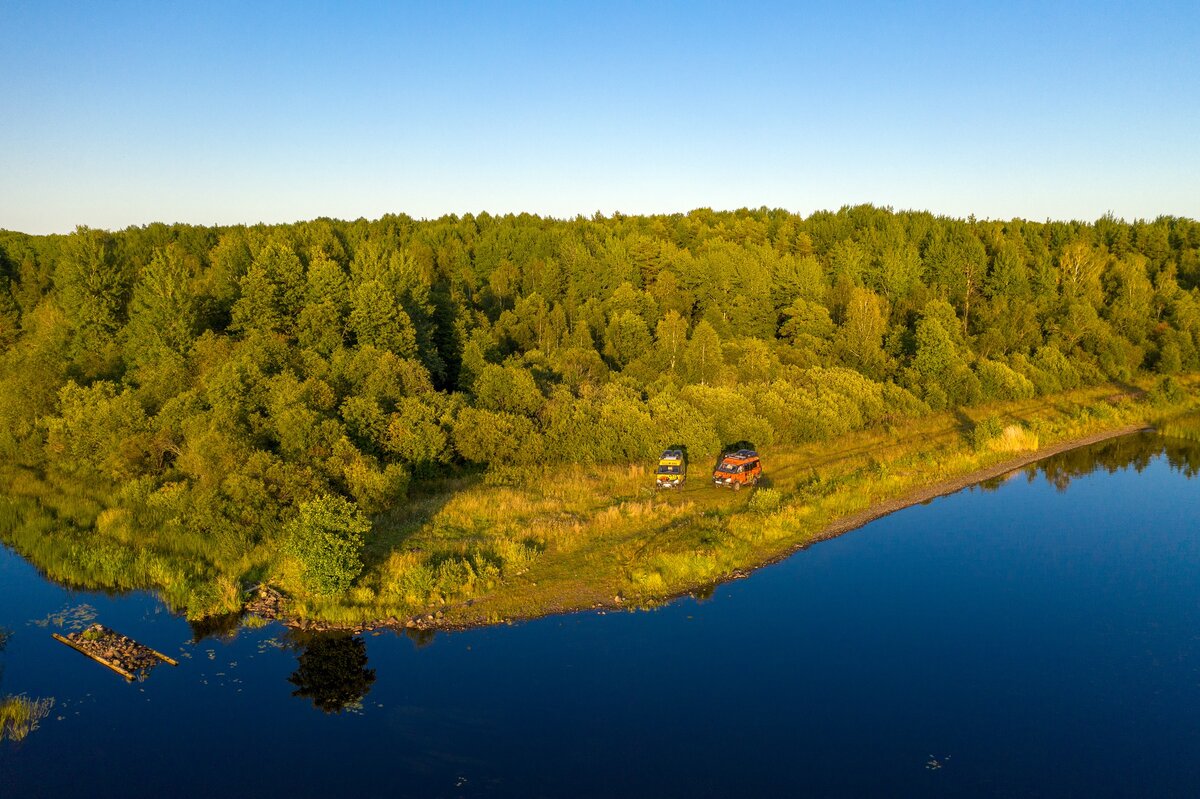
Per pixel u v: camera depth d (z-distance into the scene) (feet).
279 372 145.28
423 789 58.54
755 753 64.08
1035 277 347.77
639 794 58.29
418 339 187.42
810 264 305.94
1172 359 278.46
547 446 154.61
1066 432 202.69
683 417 167.53
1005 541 122.72
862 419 198.18
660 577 99.09
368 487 114.83
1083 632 89.86
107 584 97.60
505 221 469.98
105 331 189.16
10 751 63.10
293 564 97.25
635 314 250.57
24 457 152.35
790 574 106.42
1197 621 93.20
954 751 65.16
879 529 127.75
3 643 82.17
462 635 84.84
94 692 72.74
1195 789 60.23
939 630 89.66
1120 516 137.39
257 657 79.82
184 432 128.88
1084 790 59.98
